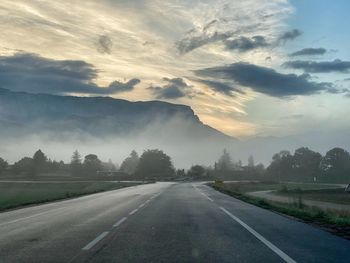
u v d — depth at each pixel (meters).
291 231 14.45
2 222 17.36
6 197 42.28
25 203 30.66
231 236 13.20
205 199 33.12
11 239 12.52
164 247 11.17
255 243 11.90
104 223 16.62
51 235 13.34
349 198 64.25
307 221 17.69
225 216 19.62
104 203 28.64
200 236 13.16
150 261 9.43
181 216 19.47
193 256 10.01
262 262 9.42
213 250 10.79
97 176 163.00
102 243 11.77
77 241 12.12
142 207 24.83
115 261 9.42
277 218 18.81
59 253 10.31
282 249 10.99
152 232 14.01
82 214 20.56
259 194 70.00
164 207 24.84
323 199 61.12
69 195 40.59
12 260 9.52
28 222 17.23
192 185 75.00
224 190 49.78
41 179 143.62
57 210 23.28
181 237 12.94
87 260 9.52
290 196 68.19
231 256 10.05
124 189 55.56
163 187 63.31
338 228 15.34
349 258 9.91
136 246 11.30
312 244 11.78
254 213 21.31
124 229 14.76
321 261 9.58
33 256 9.95
